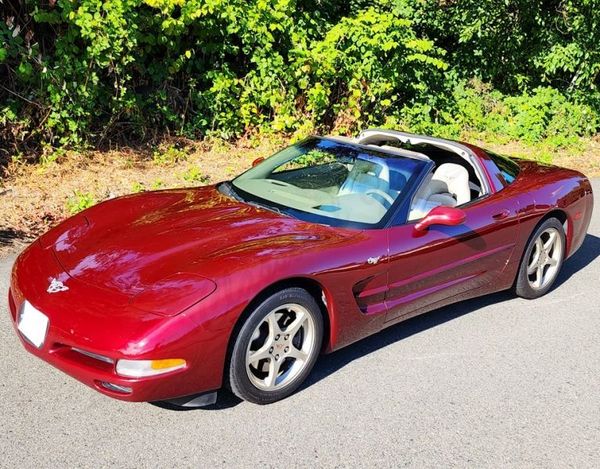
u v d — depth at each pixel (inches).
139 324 125.3
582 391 164.4
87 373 127.1
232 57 400.5
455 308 210.1
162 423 136.0
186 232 155.7
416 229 173.0
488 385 163.3
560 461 135.8
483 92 513.7
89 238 155.7
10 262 216.2
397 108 454.6
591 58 515.5
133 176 316.2
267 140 387.9
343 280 153.3
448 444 137.9
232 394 149.0
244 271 136.8
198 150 365.7
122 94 333.7
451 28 517.0
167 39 349.4
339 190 181.5
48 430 131.0
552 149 474.6
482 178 205.0
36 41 322.0
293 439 134.5
